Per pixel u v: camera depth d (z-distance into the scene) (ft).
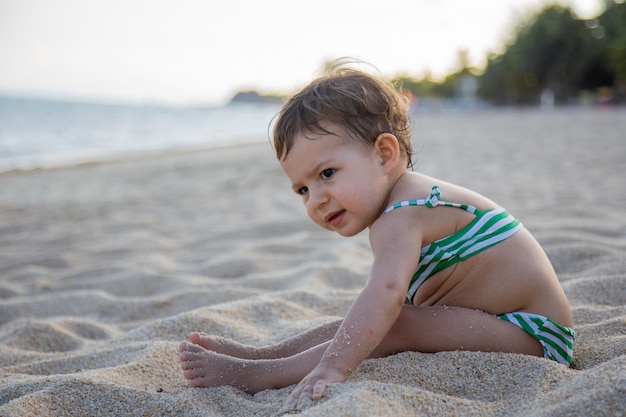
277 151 5.80
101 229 16.94
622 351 5.64
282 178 28.30
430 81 261.24
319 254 11.65
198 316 7.63
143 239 14.78
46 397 5.21
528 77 187.73
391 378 5.15
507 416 4.51
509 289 5.64
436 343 5.57
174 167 37.06
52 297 9.87
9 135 74.54
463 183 21.03
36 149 57.57
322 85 5.80
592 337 6.24
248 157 42.93
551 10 177.78
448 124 72.84
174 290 10.21
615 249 10.18
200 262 12.14
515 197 17.46
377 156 5.66
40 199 24.77
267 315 7.95
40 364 6.68
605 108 132.87
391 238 5.41
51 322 8.30
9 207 22.54
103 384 5.46
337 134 5.53
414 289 5.94
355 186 5.53
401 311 5.65
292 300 8.54
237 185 26.43
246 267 11.19
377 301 5.14
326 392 4.73
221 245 13.46
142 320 8.86
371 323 5.09
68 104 263.49
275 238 13.97
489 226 5.67
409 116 6.18
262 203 20.30
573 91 180.24
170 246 13.88
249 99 419.74
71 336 7.97
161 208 20.71
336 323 5.98
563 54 175.11
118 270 11.64
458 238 5.60
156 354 6.38
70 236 16.16
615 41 147.95
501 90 208.03
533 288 5.65
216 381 5.61
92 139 72.54
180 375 6.05
